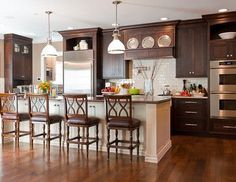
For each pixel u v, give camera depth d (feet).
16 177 10.73
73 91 23.53
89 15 18.61
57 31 24.20
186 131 19.79
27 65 27.61
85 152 14.76
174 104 20.02
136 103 13.74
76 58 23.52
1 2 15.47
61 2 15.58
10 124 17.89
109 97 12.98
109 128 13.21
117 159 13.44
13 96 16.01
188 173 11.26
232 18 18.22
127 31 22.08
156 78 22.22
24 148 15.60
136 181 10.33
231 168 11.89
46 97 14.96
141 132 14.15
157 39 20.98
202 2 15.78
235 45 18.29
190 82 21.29
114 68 23.18
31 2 15.48
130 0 15.26
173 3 15.90
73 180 10.43
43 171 11.48
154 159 12.98
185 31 20.56
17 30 23.81
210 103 18.98
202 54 20.06
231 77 18.40
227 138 18.60
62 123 16.46
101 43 23.65
